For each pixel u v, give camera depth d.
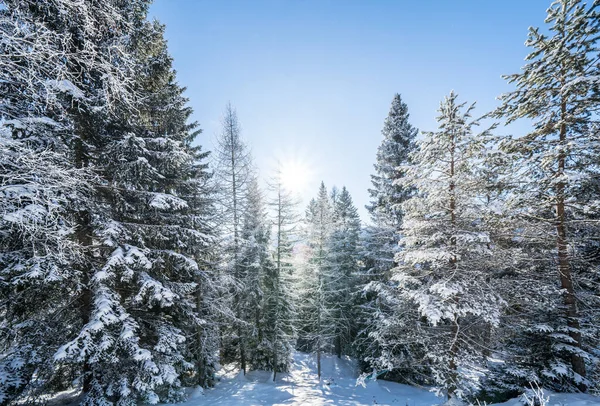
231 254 17.23
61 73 5.79
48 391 8.20
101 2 6.79
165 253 10.19
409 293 8.91
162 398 10.47
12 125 6.34
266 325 18.95
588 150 7.76
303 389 15.11
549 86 8.85
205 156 16.92
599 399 6.96
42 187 5.38
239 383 15.37
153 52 11.23
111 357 7.56
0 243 6.84
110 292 8.20
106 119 9.02
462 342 8.95
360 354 18.69
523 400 7.38
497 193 9.36
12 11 5.21
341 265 21.80
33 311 8.18
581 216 8.88
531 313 8.95
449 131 9.42
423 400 12.97
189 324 12.00
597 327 8.20
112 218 9.50
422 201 10.08
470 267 8.94
